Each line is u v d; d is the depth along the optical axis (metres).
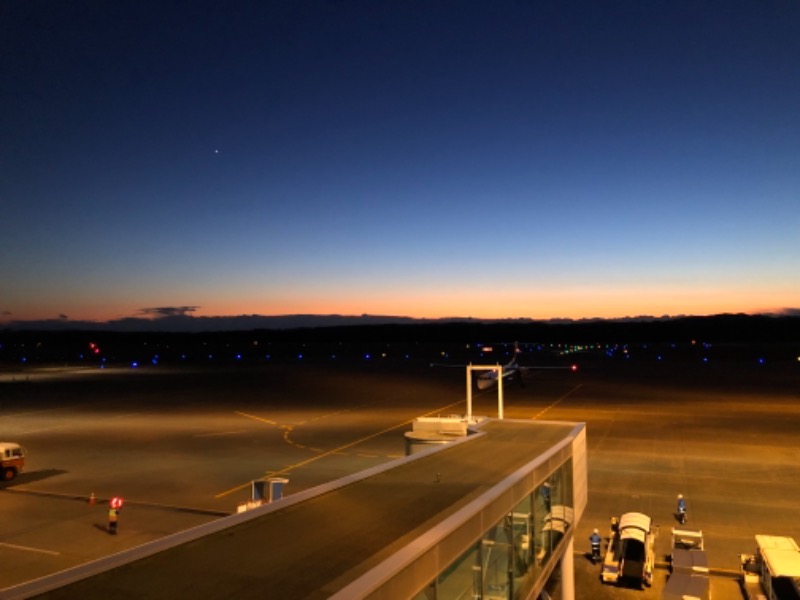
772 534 32.31
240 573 10.49
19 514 35.44
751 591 24.75
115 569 10.35
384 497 15.96
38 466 49.19
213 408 87.62
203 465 49.47
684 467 48.75
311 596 9.66
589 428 68.94
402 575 10.21
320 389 114.62
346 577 10.41
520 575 17.39
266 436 64.12
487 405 90.06
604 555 29.75
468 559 13.49
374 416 79.44
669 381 130.38
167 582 9.97
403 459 21.86
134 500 38.59
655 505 37.88
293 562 11.05
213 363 194.38
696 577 25.55
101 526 33.06
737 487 42.22
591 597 25.20
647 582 26.14
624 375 147.12
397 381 130.50
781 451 55.34
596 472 47.06
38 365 183.62
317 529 12.98
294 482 43.44
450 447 25.00
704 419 75.56
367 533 12.80
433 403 93.00
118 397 100.38
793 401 94.62
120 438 62.84
